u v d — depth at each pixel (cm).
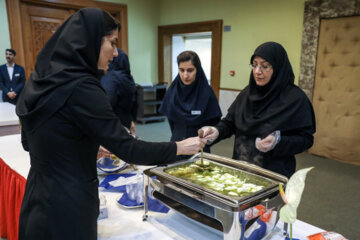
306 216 228
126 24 549
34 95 76
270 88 140
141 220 102
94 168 85
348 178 306
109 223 99
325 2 347
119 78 214
